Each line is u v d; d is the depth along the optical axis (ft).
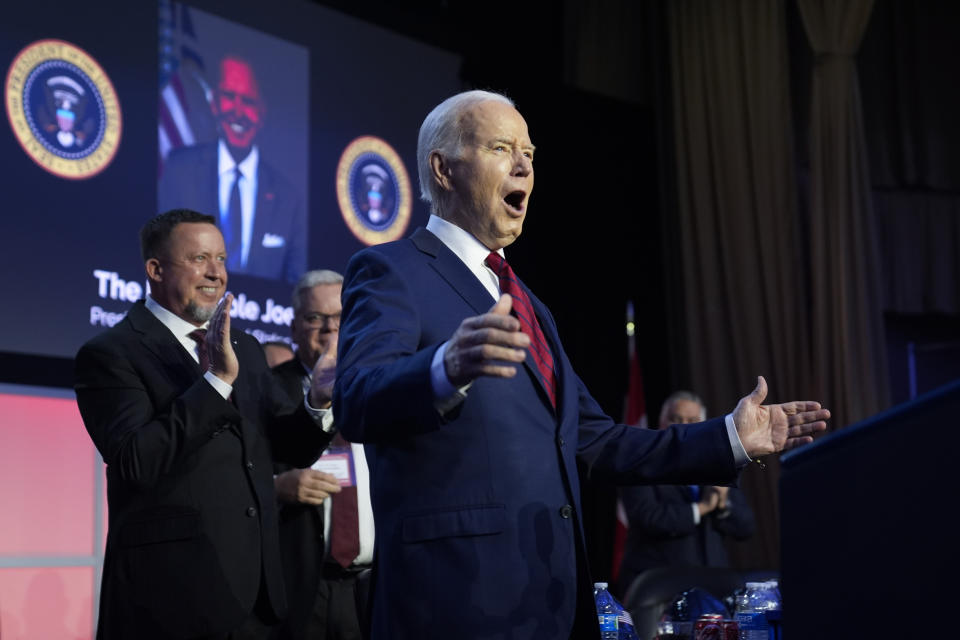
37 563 13.05
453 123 5.24
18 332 13.10
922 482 2.81
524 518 4.60
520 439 4.72
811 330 20.34
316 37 17.07
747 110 21.06
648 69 22.68
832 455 3.15
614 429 5.51
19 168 13.30
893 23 22.86
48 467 13.35
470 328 3.83
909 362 22.85
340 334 4.69
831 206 20.13
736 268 20.79
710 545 13.67
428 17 18.93
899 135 22.50
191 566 6.55
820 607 3.16
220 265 7.54
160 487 6.68
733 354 20.67
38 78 13.60
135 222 14.39
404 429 4.07
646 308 21.98
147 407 6.74
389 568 4.59
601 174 21.70
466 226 5.20
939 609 2.75
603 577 20.43
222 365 6.72
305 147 16.60
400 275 4.78
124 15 14.64
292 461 7.70
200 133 15.26
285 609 7.05
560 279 20.90
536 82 20.74
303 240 16.30
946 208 22.89
